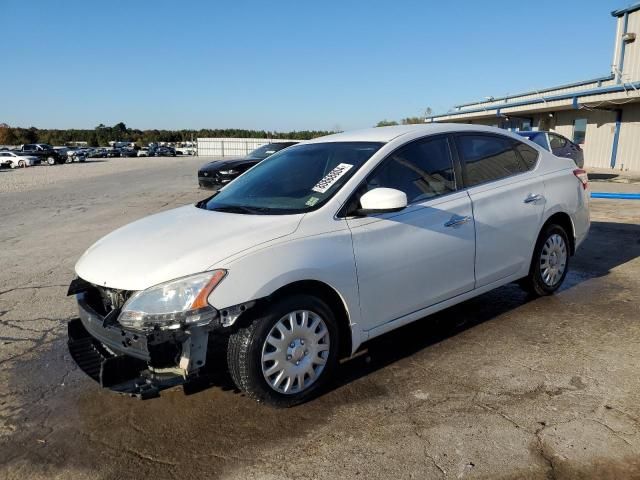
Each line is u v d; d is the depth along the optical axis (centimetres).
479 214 415
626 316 456
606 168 2242
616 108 2164
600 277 573
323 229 332
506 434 288
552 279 501
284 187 382
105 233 941
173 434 304
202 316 285
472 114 3155
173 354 293
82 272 334
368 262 345
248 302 296
